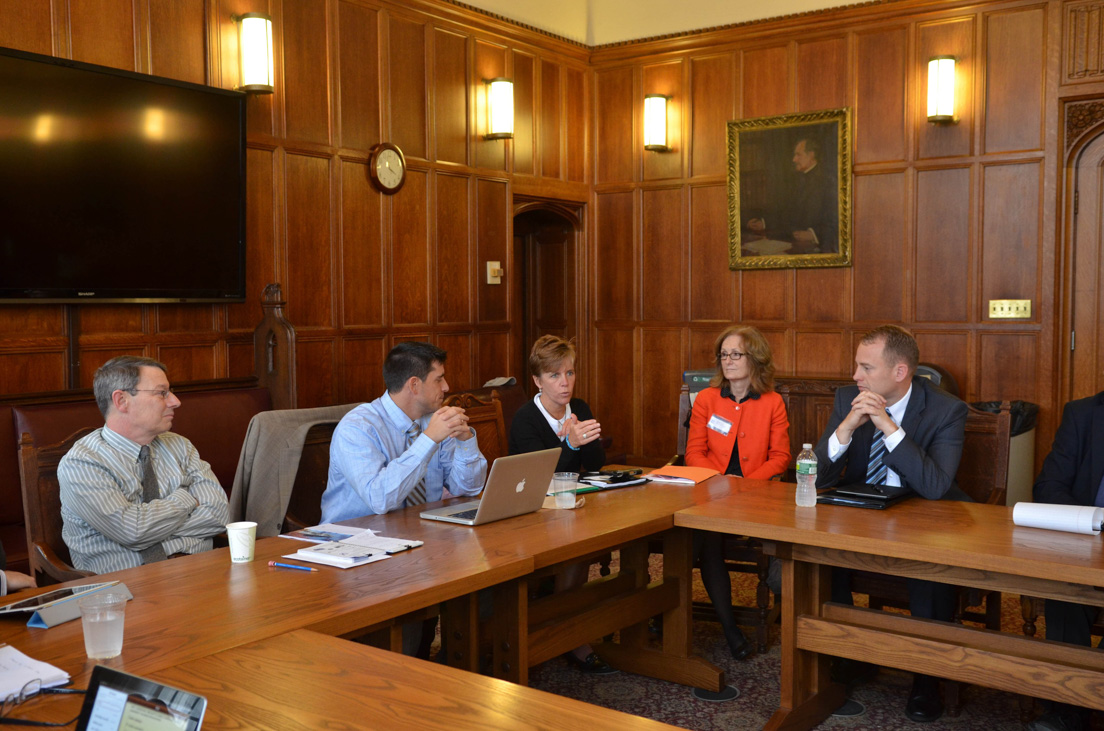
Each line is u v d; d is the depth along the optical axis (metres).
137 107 4.72
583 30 7.83
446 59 6.69
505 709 1.49
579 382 8.09
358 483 2.98
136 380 2.92
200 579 2.21
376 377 6.28
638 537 2.76
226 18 5.27
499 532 2.65
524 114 7.34
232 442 4.62
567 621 2.93
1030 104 6.21
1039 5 6.13
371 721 1.44
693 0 7.34
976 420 3.70
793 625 2.92
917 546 2.44
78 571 2.69
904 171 6.64
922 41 6.52
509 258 7.27
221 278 5.17
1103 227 6.14
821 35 6.87
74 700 1.53
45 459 2.97
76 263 4.54
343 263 6.00
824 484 3.36
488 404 4.21
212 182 5.08
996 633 2.63
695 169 7.47
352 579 2.18
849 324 6.90
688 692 3.30
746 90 7.20
